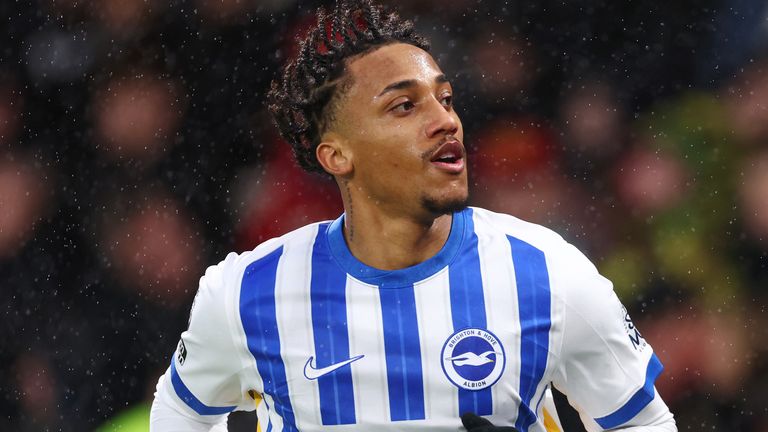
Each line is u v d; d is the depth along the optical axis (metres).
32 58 24.50
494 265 8.96
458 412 8.79
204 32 23.59
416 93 8.59
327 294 9.05
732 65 22.33
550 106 22.72
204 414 10.23
